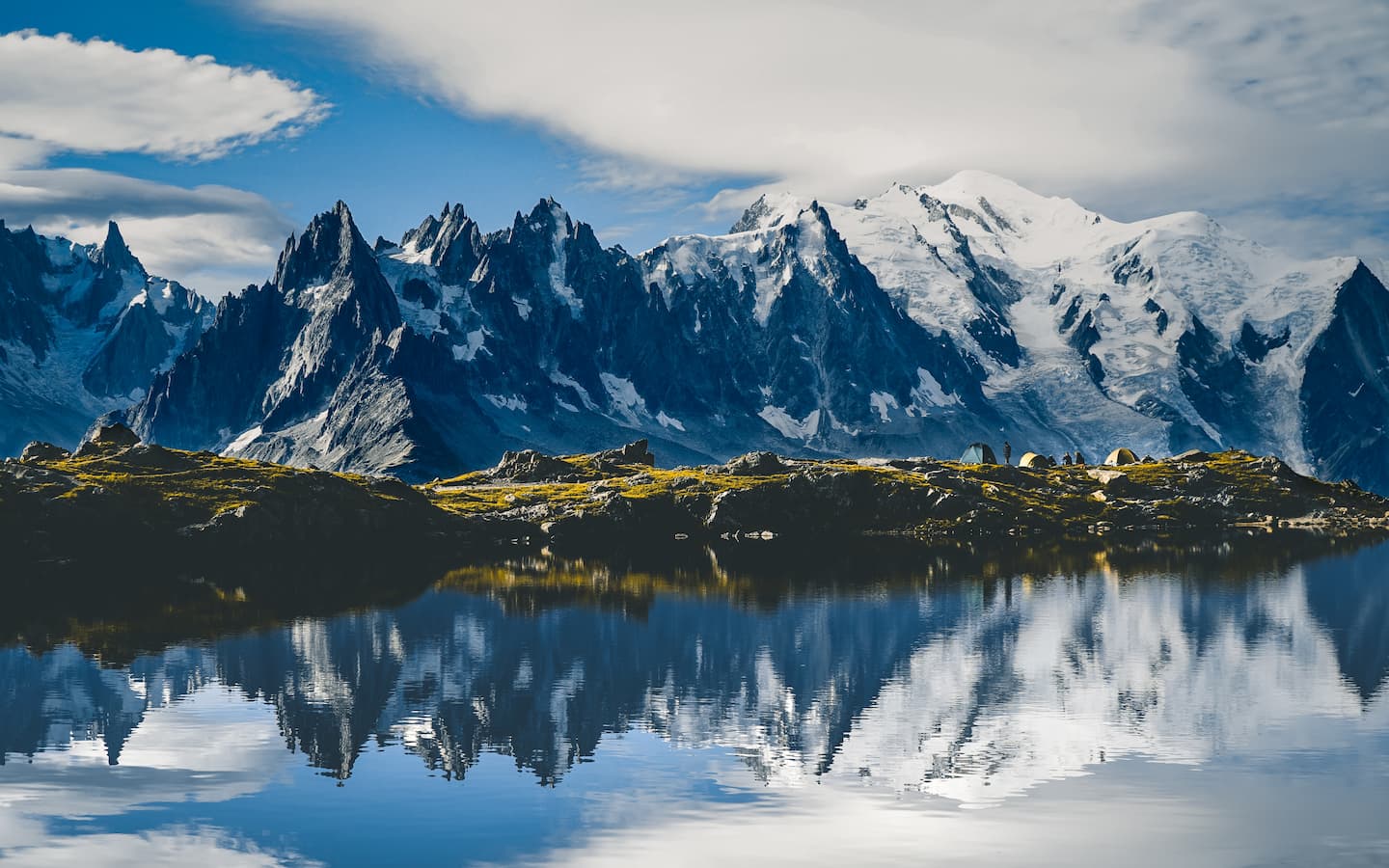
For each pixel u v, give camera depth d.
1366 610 189.38
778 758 112.81
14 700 132.50
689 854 91.31
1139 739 118.06
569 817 98.25
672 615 185.00
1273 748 114.69
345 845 93.19
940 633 171.00
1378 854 90.62
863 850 91.62
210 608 190.62
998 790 104.06
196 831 95.75
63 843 93.69
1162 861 89.56
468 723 124.25
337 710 129.00
